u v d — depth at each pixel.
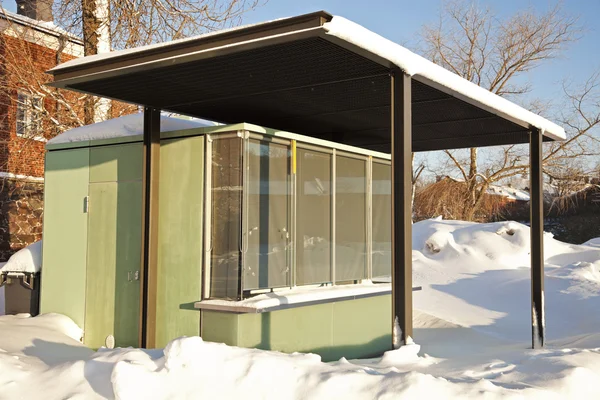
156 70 5.94
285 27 4.91
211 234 7.10
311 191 7.96
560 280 13.98
